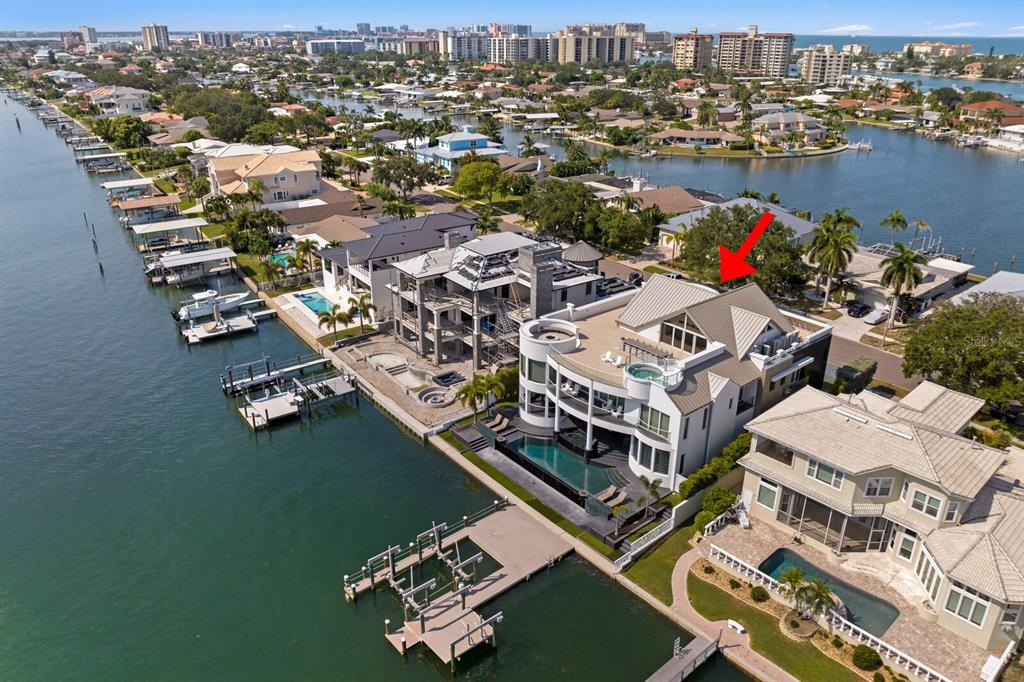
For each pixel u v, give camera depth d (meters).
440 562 48.56
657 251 115.69
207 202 129.50
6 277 108.69
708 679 38.66
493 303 73.12
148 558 49.69
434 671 40.25
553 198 118.44
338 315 80.19
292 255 109.38
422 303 74.62
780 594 43.03
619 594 45.12
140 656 41.66
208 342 85.50
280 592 46.34
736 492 53.91
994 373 60.38
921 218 141.38
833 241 86.50
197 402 71.50
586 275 77.06
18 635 43.28
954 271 96.75
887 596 42.97
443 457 61.12
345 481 58.00
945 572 39.31
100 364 80.00
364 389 71.94
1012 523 41.34
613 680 39.09
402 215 124.69
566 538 49.84
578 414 57.88
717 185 171.38
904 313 87.75
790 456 49.91
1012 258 116.31
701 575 45.69
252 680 39.91
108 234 130.25
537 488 55.47
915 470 42.81
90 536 52.06
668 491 53.94
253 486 57.69
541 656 40.72
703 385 53.41
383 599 45.56
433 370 74.19
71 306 97.25
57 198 157.12
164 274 106.06
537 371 61.19
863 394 54.78
